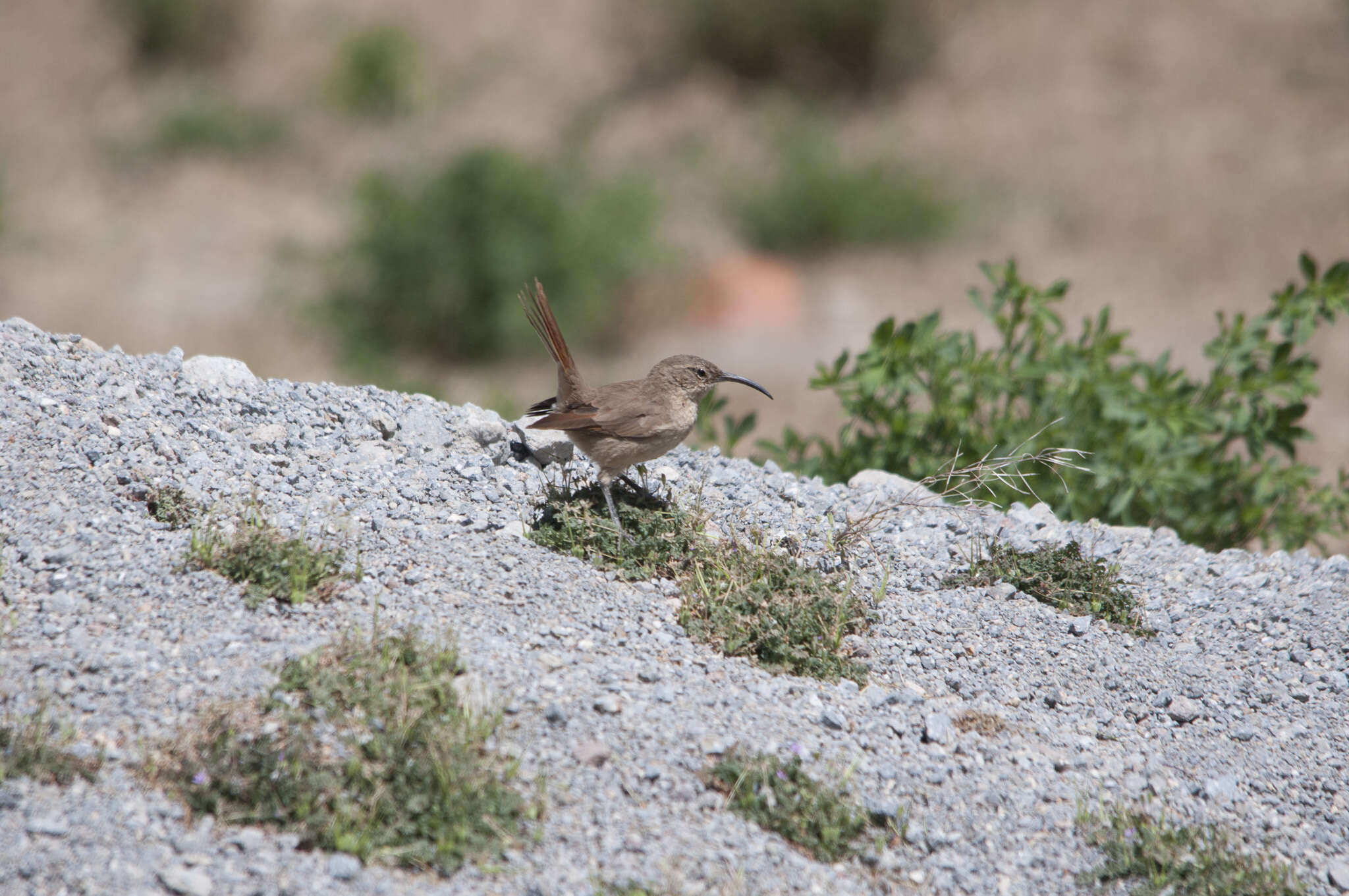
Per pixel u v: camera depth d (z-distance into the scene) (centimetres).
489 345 2639
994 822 756
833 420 2191
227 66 4294
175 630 769
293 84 4169
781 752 761
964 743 813
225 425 1038
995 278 1384
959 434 1338
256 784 666
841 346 2600
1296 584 1074
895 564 1026
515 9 4638
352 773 679
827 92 4000
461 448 1102
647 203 2869
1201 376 2291
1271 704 910
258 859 631
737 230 3136
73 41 4122
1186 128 3478
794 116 3688
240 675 731
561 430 973
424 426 1108
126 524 864
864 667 870
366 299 2669
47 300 2612
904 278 2902
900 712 830
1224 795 812
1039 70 3872
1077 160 3391
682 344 2678
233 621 783
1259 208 3034
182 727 696
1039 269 2858
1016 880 719
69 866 607
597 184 2922
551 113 3922
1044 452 1146
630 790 712
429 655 759
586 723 748
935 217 3117
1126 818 771
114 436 967
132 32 4241
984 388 1348
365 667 741
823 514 1103
